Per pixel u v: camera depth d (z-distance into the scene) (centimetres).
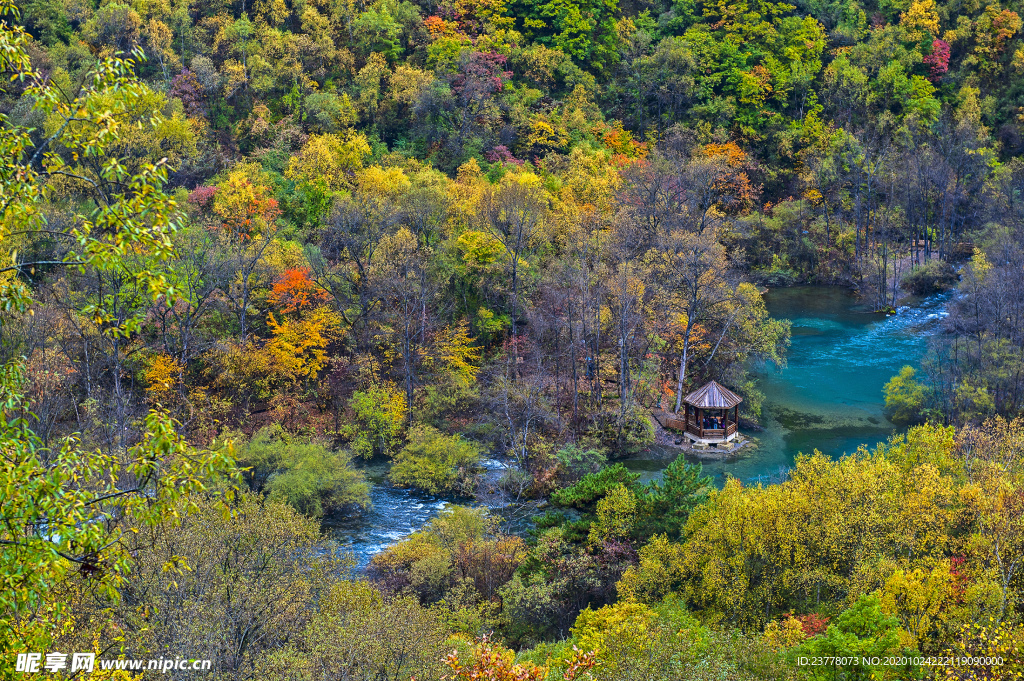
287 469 5616
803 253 11506
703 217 8662
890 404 7000
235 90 10794
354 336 7406
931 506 3803
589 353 7156
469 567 4441
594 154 10438
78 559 1405
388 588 4328
